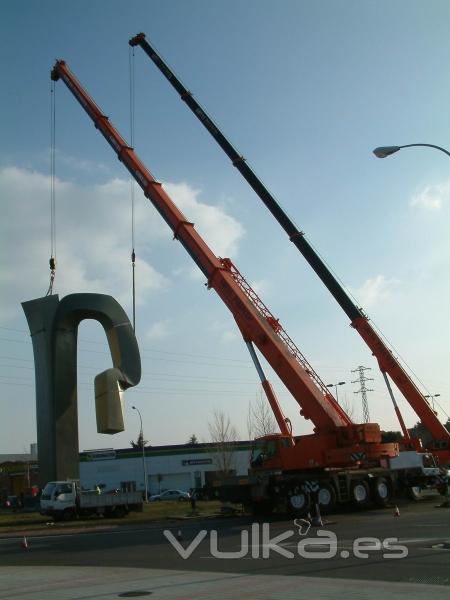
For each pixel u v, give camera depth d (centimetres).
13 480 7275
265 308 3053
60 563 1650
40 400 3562
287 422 2895
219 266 3080
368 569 1196
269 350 2864
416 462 3141
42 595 1104
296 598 940
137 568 1437
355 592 963
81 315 3538
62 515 3341
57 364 3503
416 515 2369
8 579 1348
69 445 3488
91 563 1606
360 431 2781
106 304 3519
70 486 3366
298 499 2708
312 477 2756
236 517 2923
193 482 8181
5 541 2448
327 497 2750
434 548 1405
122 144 3572
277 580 1125
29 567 1577
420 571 1140
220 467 7300
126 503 3503
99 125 3700
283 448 2841
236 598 970
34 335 3622
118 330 3484
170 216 3275
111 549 1916
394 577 1095
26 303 3656
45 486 3403
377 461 2967
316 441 2764
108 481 8188
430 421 3488
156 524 2873
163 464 8225
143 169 3456
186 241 3203
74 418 3531
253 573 1241
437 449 3472
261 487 2747
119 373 3344
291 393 2828
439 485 3275
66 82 3944
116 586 1163
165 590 1083
